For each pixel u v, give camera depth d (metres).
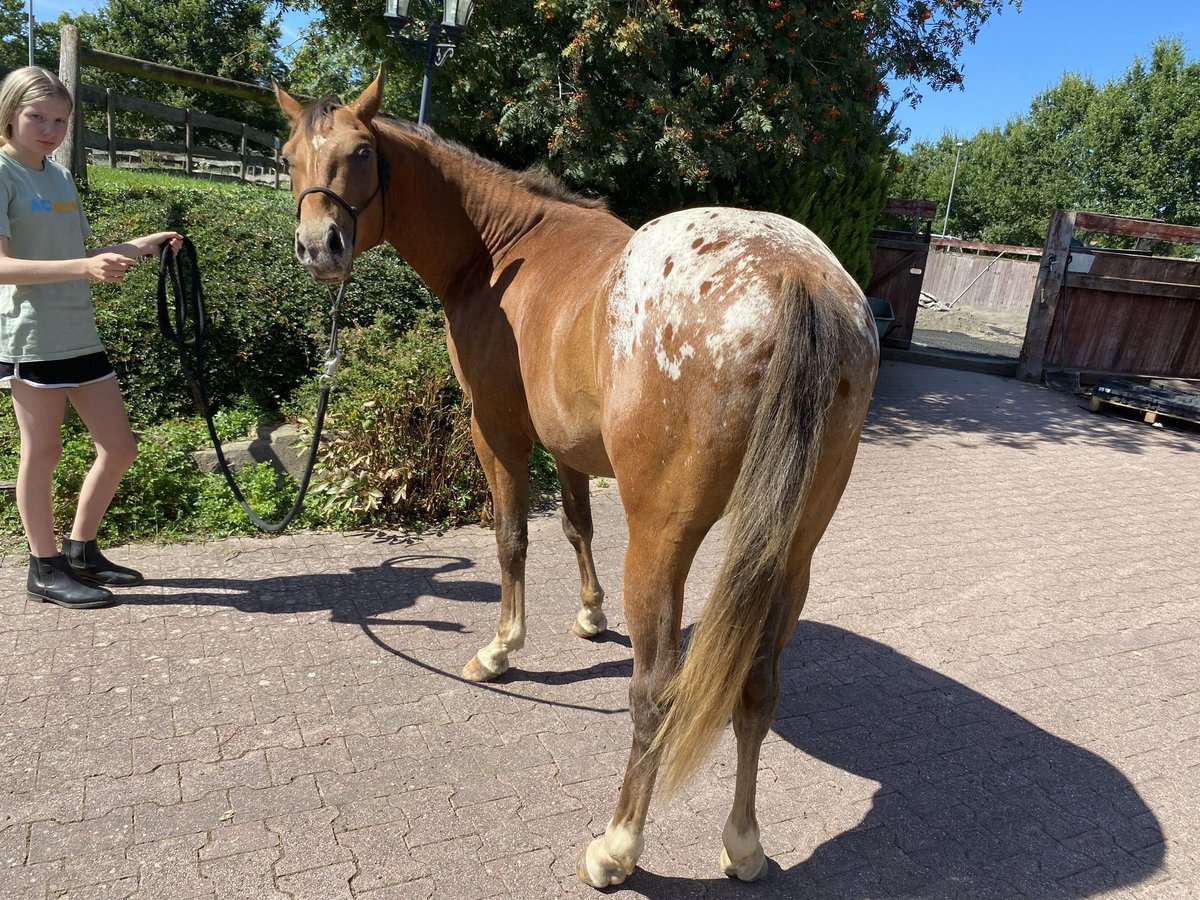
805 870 2.12
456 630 3.26
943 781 2.52
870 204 8.90
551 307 2.29
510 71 6.69
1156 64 33.25
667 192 7.15
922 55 7.70
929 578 4.08
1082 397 8.84
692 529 1.79
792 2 6.09
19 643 2.93
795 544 1.83
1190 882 2.13
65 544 3.35
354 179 2.47
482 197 2.75
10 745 2.39
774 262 1.68
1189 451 6.89
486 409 2.69
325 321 5.19
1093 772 2.59
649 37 5.71
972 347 12.34
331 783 2.32
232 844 2.07
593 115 5.94
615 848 1.97
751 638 1.60
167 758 2.38
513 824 2.21
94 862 1.99
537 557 4.11
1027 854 2.21
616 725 2.70
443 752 2.50
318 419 3.09
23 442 3.04
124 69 5.93
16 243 2.86
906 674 3.15
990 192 40.44
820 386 1.51
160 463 4.14
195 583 3.52
